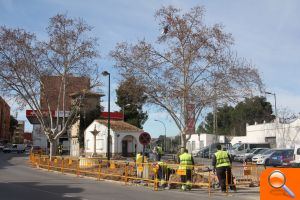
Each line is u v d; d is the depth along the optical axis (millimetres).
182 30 27453
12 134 190125
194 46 27312
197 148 81188
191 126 27484
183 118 27812
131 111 79188
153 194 18531
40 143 93750
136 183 23734
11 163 45312
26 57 45500
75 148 74000
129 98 29594
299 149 33250
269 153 42250
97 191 19203
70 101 54000
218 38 27391
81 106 50125
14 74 45562
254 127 68438
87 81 47594
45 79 46781
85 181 24938
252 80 27516
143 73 28141
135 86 27969
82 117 70750
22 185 21312
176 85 27719
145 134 25281
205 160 53656
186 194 18781
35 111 48531
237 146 56906
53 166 34750
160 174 21938
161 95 27969
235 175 26484
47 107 49844
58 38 45250
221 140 80875
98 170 28500
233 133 96062
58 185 21688
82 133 71438
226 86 27219
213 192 19656
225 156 19875
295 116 68062
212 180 21984
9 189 19297
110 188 20891
